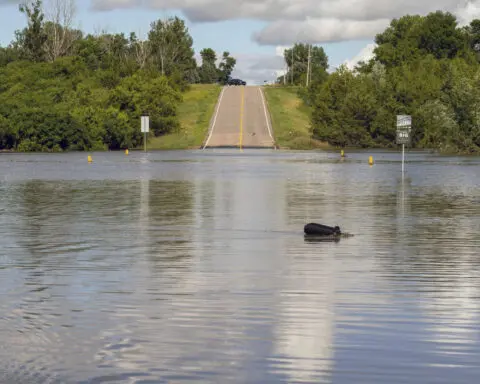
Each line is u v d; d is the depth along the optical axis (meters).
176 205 35.19
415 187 46.91
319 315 13.78
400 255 20.73
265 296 15.38
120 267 18.92
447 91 117.12
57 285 16.58
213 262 19.66
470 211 32.50
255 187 46.59
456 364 11.01
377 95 147.00
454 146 112.50
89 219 29.61
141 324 13.15
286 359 11.26
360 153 115.44
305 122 160.88
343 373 10.66
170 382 10.34
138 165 76.31
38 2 193.75
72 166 74.56
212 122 157.88
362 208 33.75
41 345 11.92
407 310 14.16
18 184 49.31
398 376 10.52
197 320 13.44
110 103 145.88
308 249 21.89
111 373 10.66
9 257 20.50
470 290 16.02
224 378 10.48
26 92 147.88
